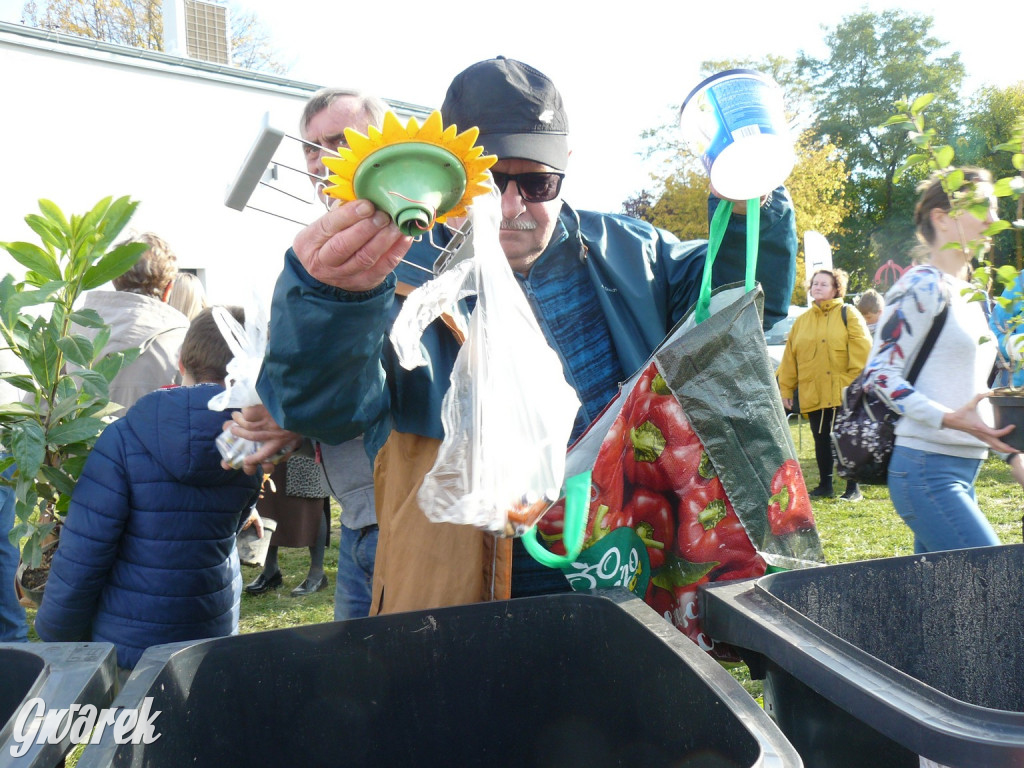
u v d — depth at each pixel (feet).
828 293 17.83
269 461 4.62
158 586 5.51
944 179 5.80
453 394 3.16
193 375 6.55
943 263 7.70
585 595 3.53
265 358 3.47
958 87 107.04
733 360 4.19
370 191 2.71
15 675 2.88
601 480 3.88
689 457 4.14
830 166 73.92
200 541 5.64
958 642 4.06
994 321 6.81
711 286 4.81
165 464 5.45
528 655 3.53
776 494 4.34
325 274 3.06
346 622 3.34
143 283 9.77
